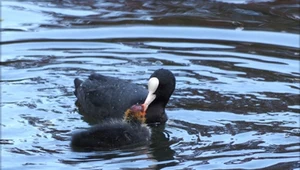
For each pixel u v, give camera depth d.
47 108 13.66
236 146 12.02
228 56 16.27
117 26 18.31
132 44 16.98
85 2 20.77
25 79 14.93
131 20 18.83
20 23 18.61
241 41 17.28
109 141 12.00
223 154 11.71
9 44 16.95
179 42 17.16
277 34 17.78
